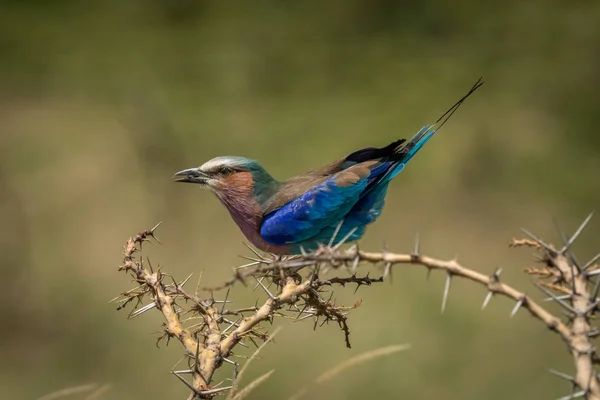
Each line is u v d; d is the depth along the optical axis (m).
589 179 19.98
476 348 14.42
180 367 14.06
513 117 22.25
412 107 22.81
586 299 4.74
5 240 17.39
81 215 19.03
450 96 23.17
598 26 25.20
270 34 26.34
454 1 26.89
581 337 4.48
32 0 29.11
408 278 16.52
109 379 14.11
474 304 15.62
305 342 14.35
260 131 21.98
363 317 15.09
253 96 23.80
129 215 19.11
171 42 26.27
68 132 21.94
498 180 20.25
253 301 15.20
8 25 27.73
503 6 26.89
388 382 13.68
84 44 26.47
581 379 4.34
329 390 13.35
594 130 21.69
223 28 26.72
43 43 26.53
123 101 23.20
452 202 19.56
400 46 25.83
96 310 15.88
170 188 19.94
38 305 15.97
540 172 20.25
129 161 20.95
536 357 14.13
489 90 23.42
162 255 17.70
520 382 13.66
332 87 23.86
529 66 24.36
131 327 15.38
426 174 20.52
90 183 20.11
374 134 21.47
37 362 14.52
